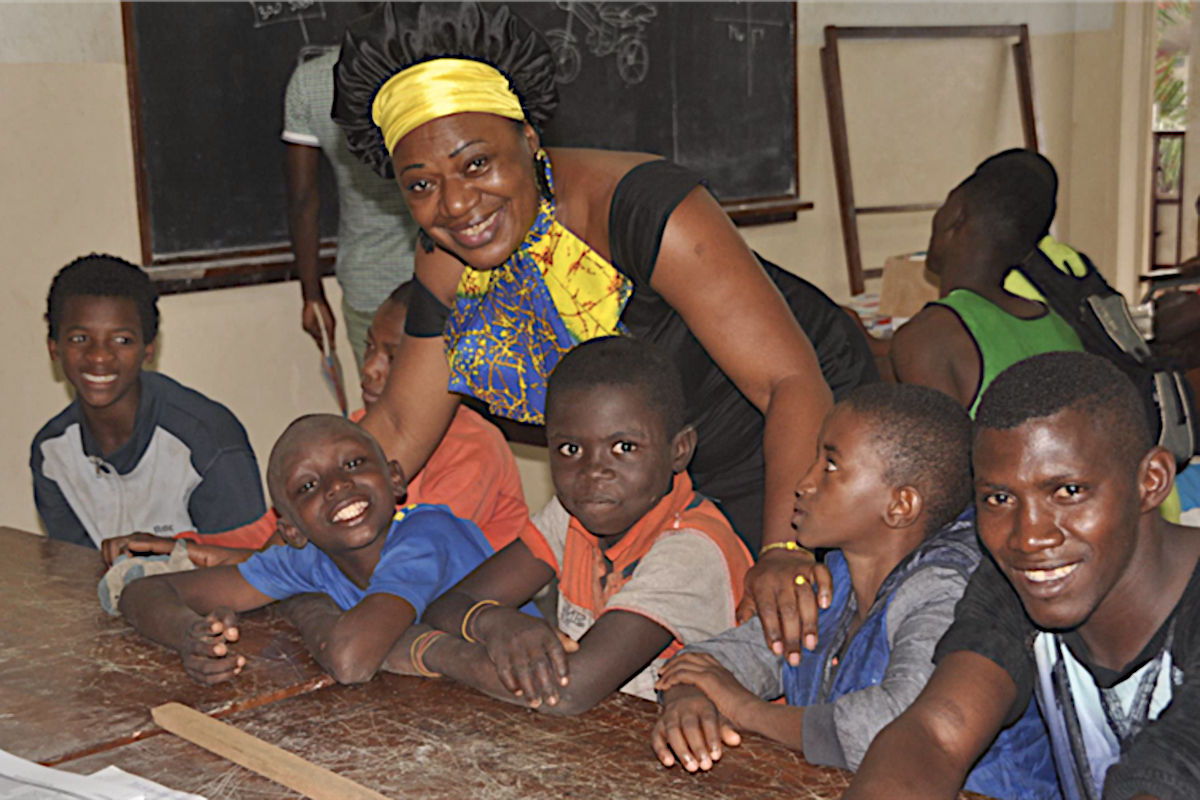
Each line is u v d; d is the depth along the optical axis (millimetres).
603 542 1630
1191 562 1053
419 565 1609
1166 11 5996
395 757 1190
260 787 1131
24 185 3182
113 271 2195
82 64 3240
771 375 1525
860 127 5301
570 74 4238
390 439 1783
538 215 1544
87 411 2227
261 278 3590
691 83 4637
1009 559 1049
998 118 5832
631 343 1559
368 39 1410
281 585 1669
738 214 4832
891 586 1322
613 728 1258
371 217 3418
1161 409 2102
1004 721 1125
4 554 1956
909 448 1348
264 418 3660
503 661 1332
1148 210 6082
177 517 2271
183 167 3426
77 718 1309
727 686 1296
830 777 1139
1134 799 954
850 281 5227
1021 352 2117
